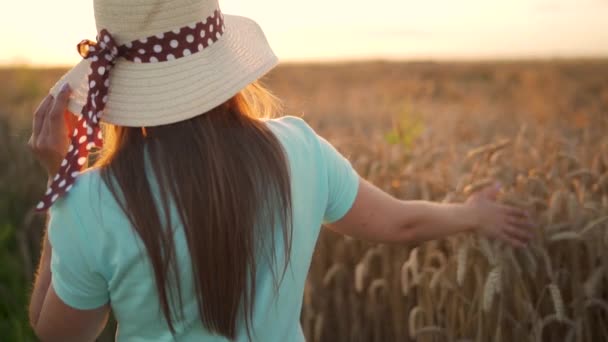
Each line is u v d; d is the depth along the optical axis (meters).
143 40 1.41
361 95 16.84
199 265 1.38
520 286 2.45
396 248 3.11
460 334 2.70
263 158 1.43
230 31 1.54
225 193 1.38
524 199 2.54
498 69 33.22
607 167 3.34
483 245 2.06
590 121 5.55
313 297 3.48
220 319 1.43
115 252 1.39
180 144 1.39
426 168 3.58
